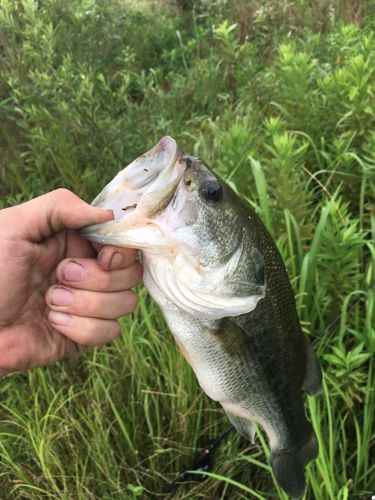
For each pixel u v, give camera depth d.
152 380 0.38
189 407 0.36
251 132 0.54
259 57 0.75
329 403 0.32
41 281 0.26
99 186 0.52
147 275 0.23
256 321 0.25
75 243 0.26
